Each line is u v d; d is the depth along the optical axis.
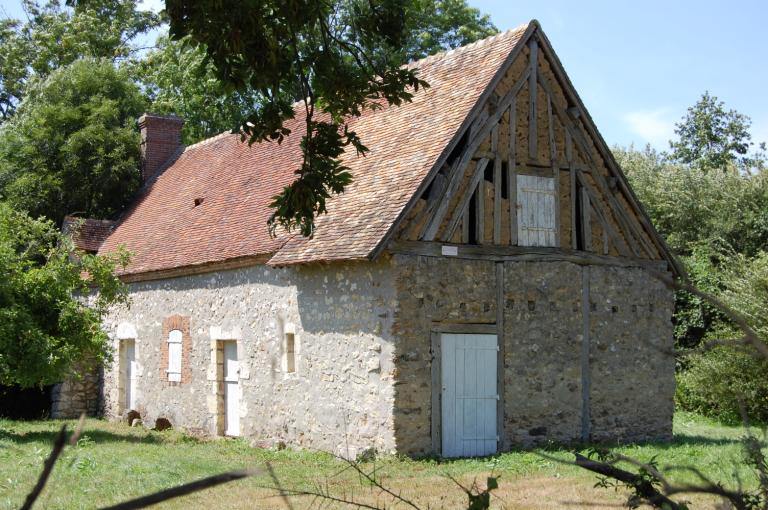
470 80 15.88
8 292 16.06
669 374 17.28
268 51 7.86
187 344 18.83
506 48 15.79
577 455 4.59
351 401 14.45
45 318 16.94
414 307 14.04
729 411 20.88
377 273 14.16
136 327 20.88
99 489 10.72
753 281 20.59
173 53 34.41
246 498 10.16
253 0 7.58
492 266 15.12
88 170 25.98
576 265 16.17
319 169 8.45
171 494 2.66
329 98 8.84
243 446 16.05
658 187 31.34
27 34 36.84
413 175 14.51
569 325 15.95
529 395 15.31
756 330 19.36
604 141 16.53
